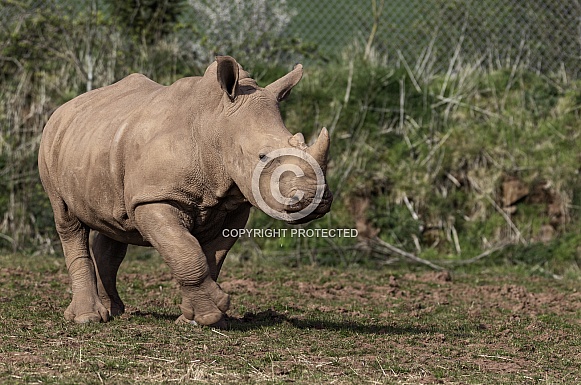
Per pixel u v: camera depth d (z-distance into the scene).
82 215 18.14
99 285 19.39
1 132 33.78
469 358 16.33
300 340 16.97
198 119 16.45
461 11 38.78
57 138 18.81
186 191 16.36
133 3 36.22
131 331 16.98
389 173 34.31
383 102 35.84
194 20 36.62
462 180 34.62
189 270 16.23
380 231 33.41
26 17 35.53
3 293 22.20
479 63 37.84
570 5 39.25
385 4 38.72
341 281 26.89
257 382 13.31
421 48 38.53
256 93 16.27
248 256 31.92
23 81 34.75
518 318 21.36
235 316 19.97
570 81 38.28
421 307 22.66
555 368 15.77
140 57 35.53
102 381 12.91
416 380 14.12
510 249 33.03
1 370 13.52
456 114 36.16
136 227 17.22
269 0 37.00
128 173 16.75
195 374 13.53
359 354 15.98
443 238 33.66
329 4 38.28
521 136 35.47
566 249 32.66
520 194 34.28
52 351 14.94
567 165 34.56
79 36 35.84
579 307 23.66
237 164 15.86
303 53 37.44
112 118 17.61
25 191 33.09
